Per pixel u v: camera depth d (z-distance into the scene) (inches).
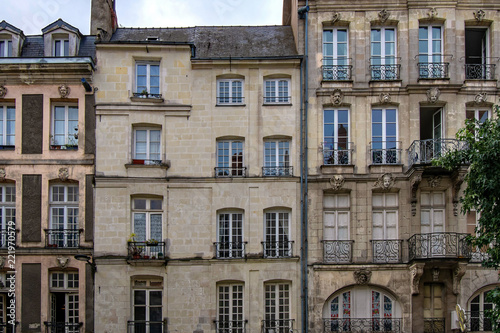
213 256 1030.4
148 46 1080.2
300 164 1056.2
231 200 1045.2
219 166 1066.7
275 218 1051.3
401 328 1012.5
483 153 777.6
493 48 1078.4
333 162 1056.8
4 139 1079.6
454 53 1075.3
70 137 1080.8
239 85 1088.8
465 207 825.5
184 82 1080.8
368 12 1090.7
